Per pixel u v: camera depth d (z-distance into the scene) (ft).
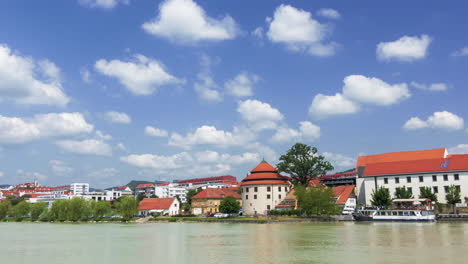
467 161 459.73
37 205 650.02
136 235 297.53
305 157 556.51
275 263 147.02
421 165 489.67
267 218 441.27
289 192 540.93
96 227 431.84
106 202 596.29
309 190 451.12
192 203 655.76
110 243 237.25
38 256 183.52
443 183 466.70
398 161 514.68
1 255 188.44
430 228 293.43
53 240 266.77
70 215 573.74
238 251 182.80
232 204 520.01
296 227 337.31
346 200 495.41
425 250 171.63
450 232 254.27
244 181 558.15
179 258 166.91
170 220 539.29
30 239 277.44
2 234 333.83
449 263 139.85
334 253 168.66
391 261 145.38
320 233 266.36
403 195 469.16
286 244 204.85
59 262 164.55
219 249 192.13
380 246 188.14
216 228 359.87
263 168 554.87
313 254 166.81
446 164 472.03
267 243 211.82
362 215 412.16
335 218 434.30
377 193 465.47
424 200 410.31
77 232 347.56
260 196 529.86
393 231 270.26
